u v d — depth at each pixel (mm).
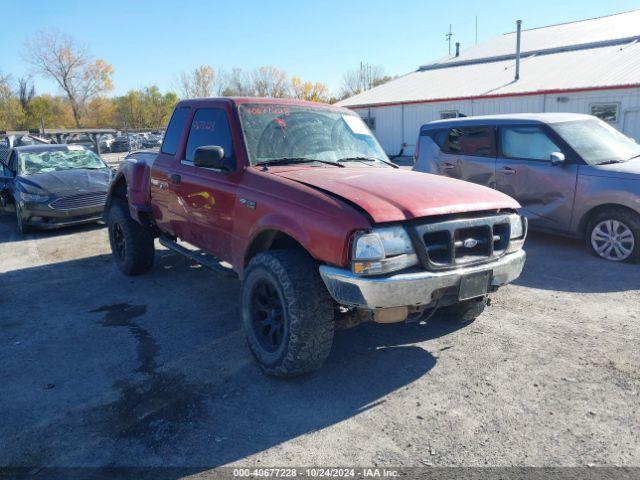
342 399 3479
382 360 4020
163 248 7926
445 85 27188
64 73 68000
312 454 2906
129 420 3285
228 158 4410
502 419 3193
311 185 3717
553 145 7109
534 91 21234
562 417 3197
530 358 3980
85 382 3791
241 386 3674
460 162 8258
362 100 28969
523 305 5113
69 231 9859
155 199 5641
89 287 6117
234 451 2949
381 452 2912
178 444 3025
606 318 4715
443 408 3334
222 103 4641
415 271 3328
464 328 4582
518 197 7504
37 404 3498
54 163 10812
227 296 5633
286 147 4484
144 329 4773
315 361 3539
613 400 3365
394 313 3342
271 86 71188
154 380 3791
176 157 5207
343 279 3234
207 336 4574
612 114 19516
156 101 72000
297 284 3445
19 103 62281
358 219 3229
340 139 4871
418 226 3336
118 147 38000
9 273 6906
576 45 26297
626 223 6379
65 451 2982
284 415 3301
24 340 4598
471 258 3537
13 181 10055
